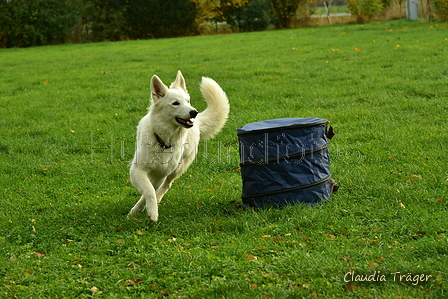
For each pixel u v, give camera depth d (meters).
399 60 14.00
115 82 13.98
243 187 5.19
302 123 4.95
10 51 27.34
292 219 4.63
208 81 6.14
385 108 9.24
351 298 3.26
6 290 3.58
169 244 4.33
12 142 8.50
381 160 6.54
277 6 36.47
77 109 10.92
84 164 7.41
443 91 9.91
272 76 13.33
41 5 32.44
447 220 4.31
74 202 5.82
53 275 3.83
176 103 5.09
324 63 14.84
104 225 4.92
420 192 5.10
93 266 4.01
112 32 34.84
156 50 22.64
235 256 3.99
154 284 3.61
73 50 25.72
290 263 3.76
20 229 4.82
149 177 5.40
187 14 35.75
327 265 3.69
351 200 5.15
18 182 6.61
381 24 27.98
